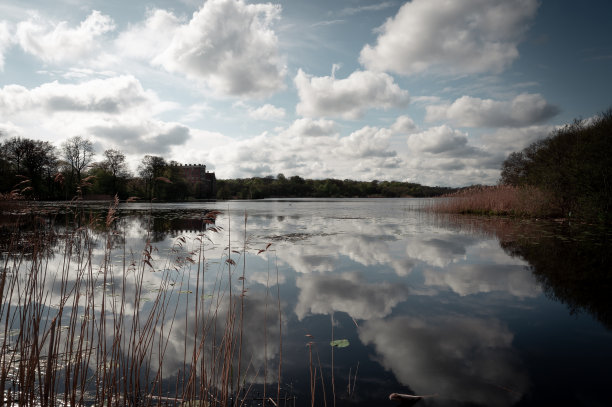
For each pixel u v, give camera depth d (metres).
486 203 19.16
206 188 90.44
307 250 8.28
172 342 3.35
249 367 2.86
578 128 17.06
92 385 2.65
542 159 19.64
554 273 5.89
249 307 4.30
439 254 7.70
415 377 2.66
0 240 7.97
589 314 4.02
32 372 2.28
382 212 24.77
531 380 2.61
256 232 11.94
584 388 2.50
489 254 7.60
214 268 6.44
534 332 3.53
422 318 3.92
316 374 2.72
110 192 50.69
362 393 2.44
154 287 5.17
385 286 5.22
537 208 16.08
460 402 2.32
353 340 3.36
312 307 4.29
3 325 3.58
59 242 8.41
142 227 13.34
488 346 3.23
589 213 13.77
